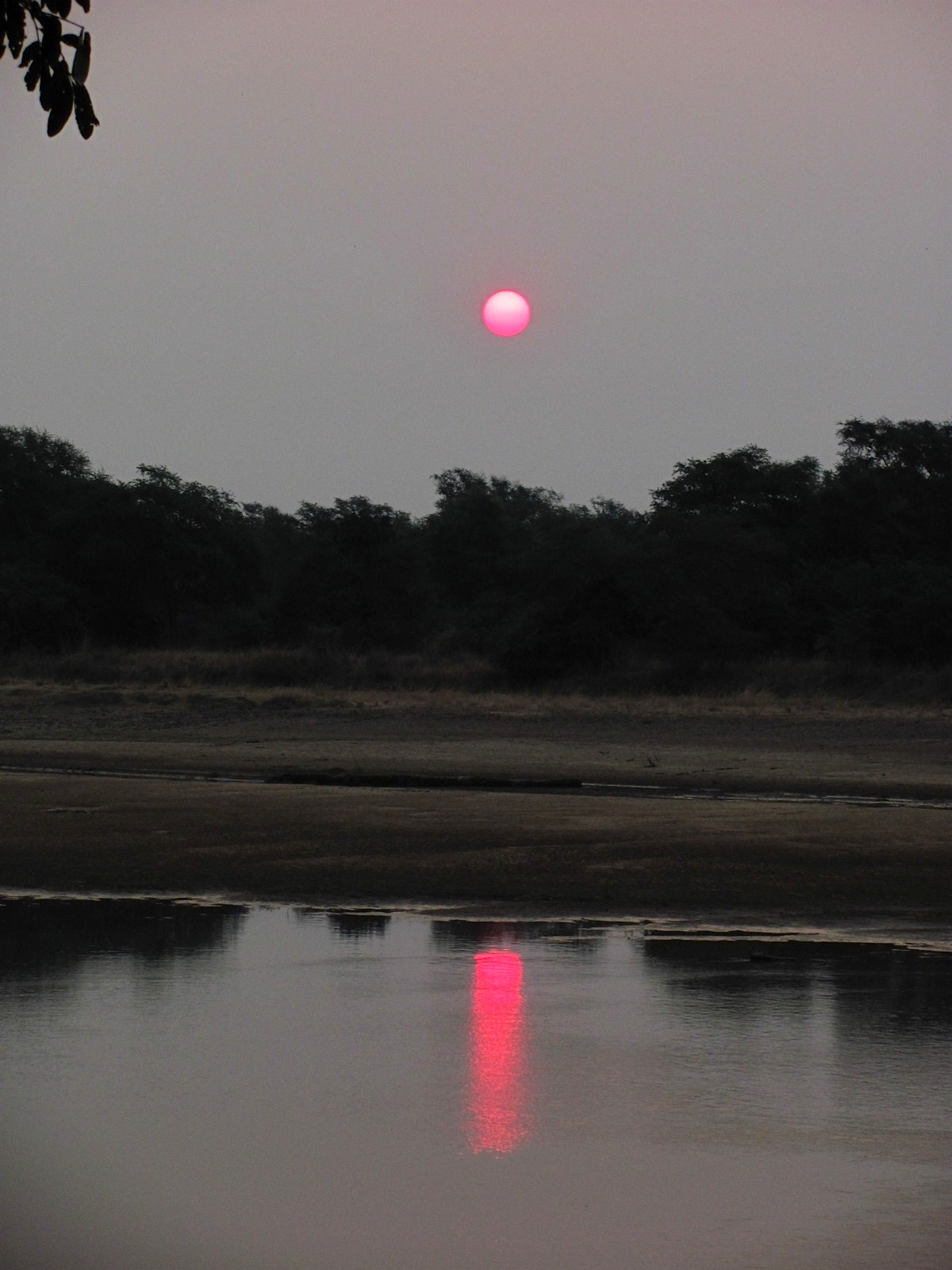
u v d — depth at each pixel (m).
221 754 61.97
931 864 30.22
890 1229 11.30
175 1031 17.14
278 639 140.38
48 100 10.63
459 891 27.58
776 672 95.56
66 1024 17.45
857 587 112.75
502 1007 18.39
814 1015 17.92
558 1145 13.19
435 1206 11.80
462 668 103.75
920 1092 14.73
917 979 20.05
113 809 40.31
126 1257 10.90
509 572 166.75
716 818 38.16
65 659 113.25
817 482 140.62
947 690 85.38
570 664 99.75
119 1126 13.73
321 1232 11.31
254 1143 13.25
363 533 141.62
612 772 54.34
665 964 21.03
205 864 30.61
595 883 28.31
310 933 23.59
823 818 38.12
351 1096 14.63
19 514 172.12
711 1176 12.45
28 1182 12.33
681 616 98.25
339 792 45.31
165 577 154.88
